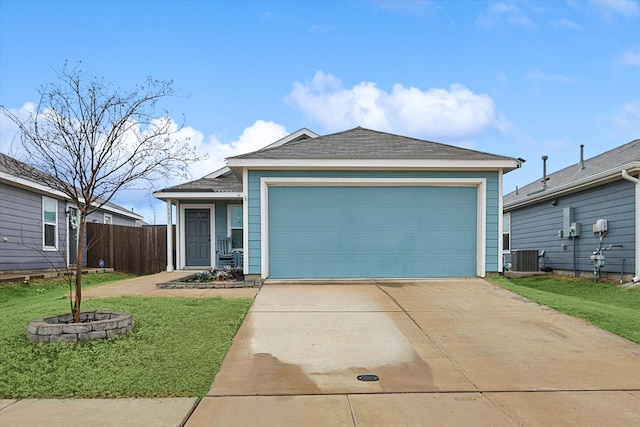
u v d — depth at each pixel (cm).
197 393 420
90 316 617
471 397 417
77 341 536
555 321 670
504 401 409
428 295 841
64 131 735
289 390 429
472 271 1026
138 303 737
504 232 1967
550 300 801
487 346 560
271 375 464
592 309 745
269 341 572
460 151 1061
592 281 1215
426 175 1017
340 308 737
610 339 591
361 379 457
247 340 574
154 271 1588
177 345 537
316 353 531
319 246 1019
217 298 792
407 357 522
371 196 1025
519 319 679
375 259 1020
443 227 1026
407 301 790
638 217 1089
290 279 1009
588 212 1310
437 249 1023
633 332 616
